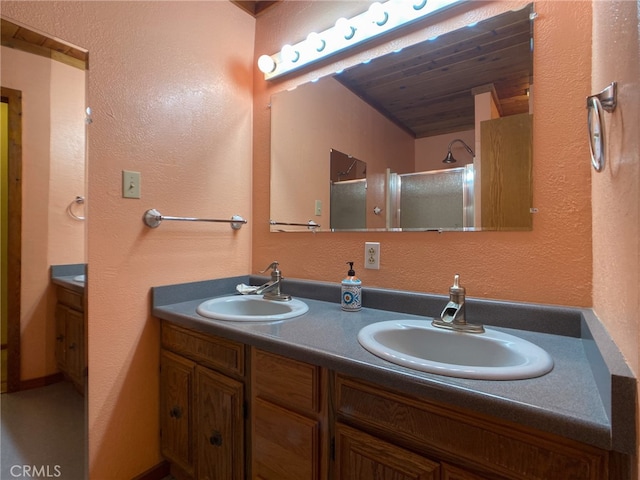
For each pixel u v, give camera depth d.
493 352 0.91
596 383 0.63
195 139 1.54
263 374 1.01
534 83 1.05
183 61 1.50
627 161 0.54
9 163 1.14
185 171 1.50
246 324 1.10
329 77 1.54
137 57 1.33
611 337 0.66
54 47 1.16
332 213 1.52
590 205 0.95
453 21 1.23
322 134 1.56
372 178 1.41
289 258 1.65
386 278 1.35
